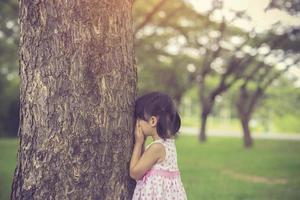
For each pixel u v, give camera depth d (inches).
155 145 137.6
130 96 132.9
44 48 125.1
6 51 808.3
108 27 127.5
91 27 125.3
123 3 131.5
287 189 470.9
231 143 1090.7
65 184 124.6
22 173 127.7
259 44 595.8
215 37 662.5
